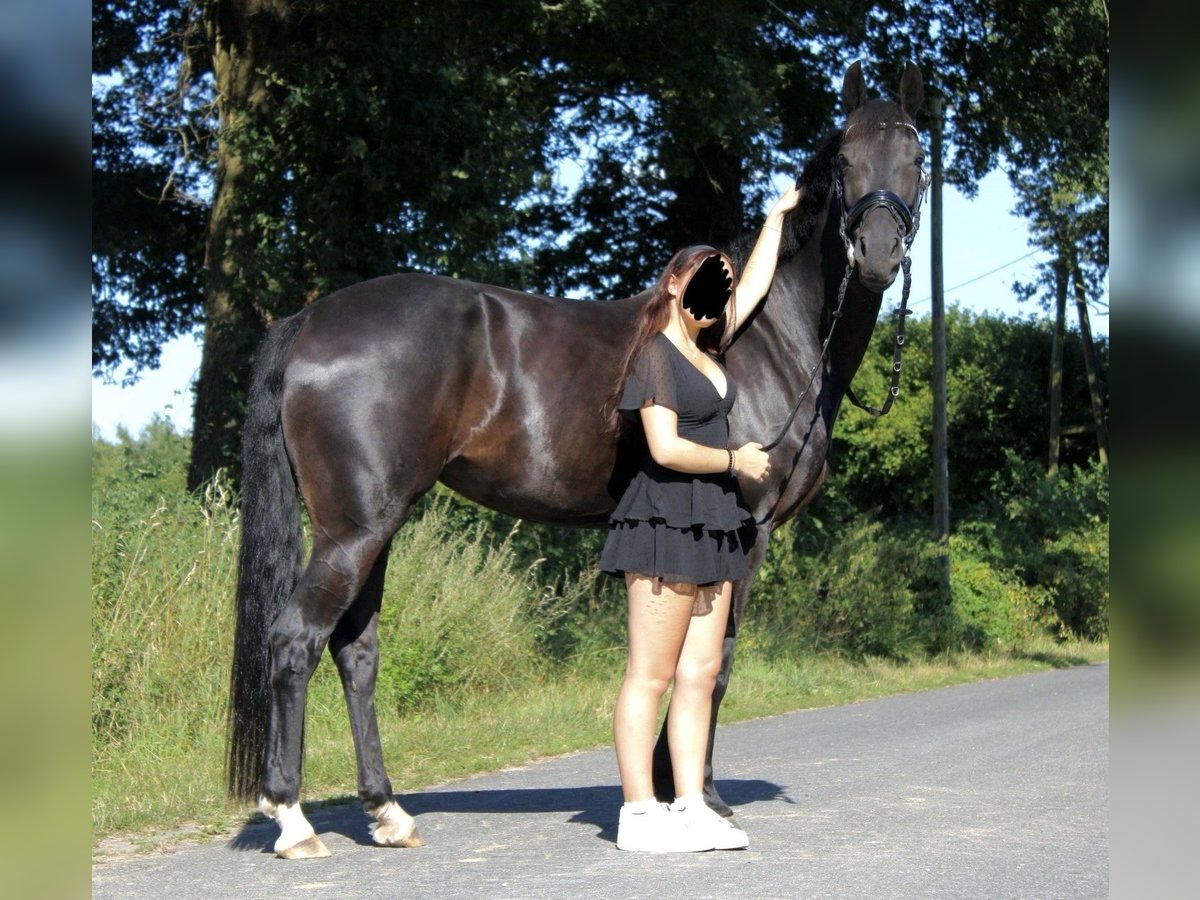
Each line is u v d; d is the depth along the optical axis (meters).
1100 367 32.25
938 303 18.92
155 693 6.94
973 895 3.69
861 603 15.47
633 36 14.80
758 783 6.18
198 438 12.16
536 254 18.98
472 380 4.59
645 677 4.41
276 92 12.31
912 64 5.31
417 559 9.30
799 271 5.17
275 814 4.36
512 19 13.37
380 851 4.50
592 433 4.66
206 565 7.64
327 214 12.08
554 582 11.99
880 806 5.41
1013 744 7.68
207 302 12.79
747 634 13.38
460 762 6.99
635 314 4.91
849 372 5.29
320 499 4.43
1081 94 17.41
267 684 4.41
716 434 4.36
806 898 3.65
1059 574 21.34
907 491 29.27
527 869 4.12
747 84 14.66
